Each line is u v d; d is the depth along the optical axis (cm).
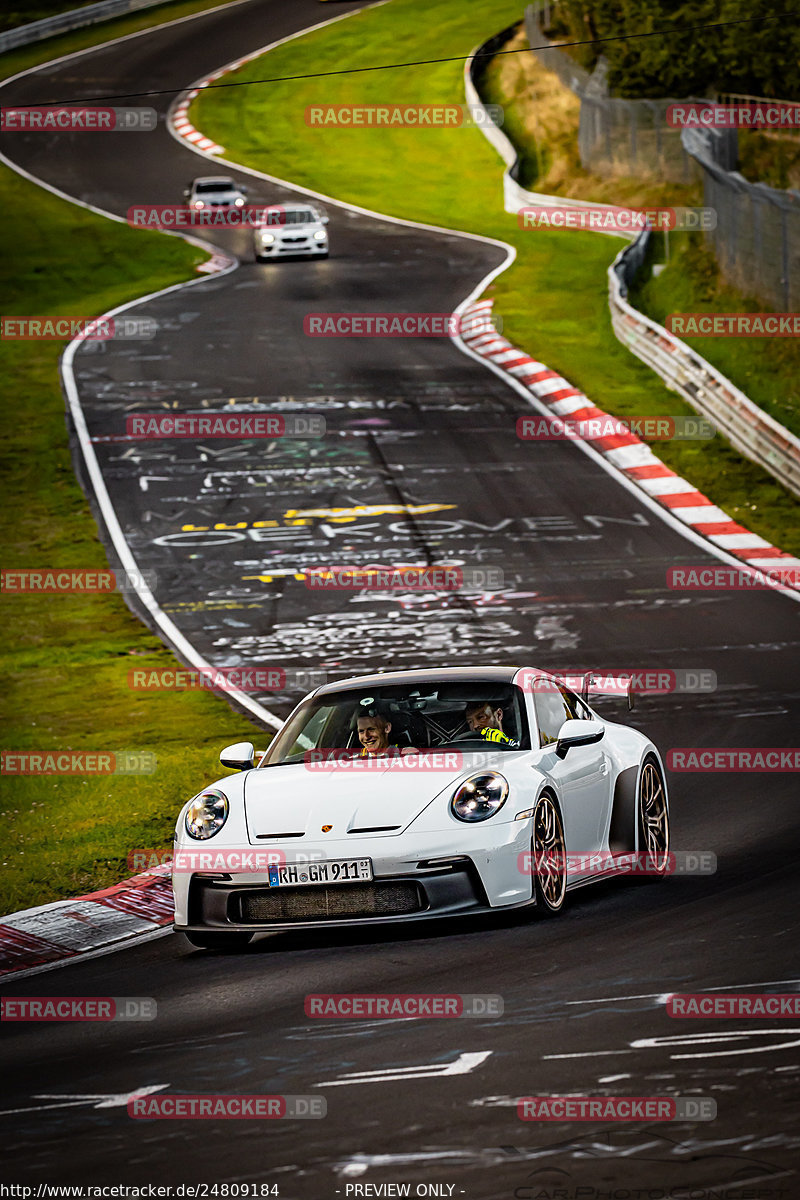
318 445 10131
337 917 2844
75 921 3341
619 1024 2159
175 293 15450
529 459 9650
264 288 15438
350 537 8312
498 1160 1686
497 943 2769
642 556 7719
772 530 8131
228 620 7106
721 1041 2039
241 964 2861
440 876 2811
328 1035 2255
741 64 17775
